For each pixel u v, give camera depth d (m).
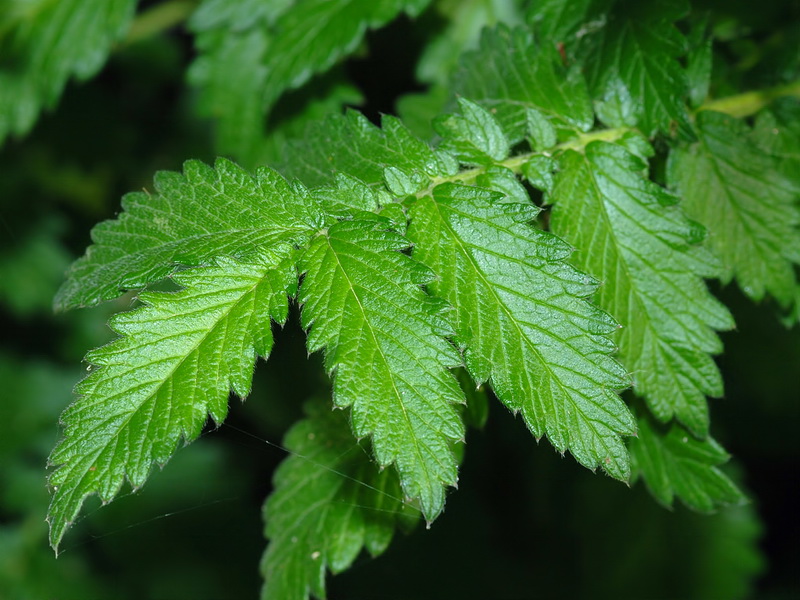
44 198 0.53
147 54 0.52
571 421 0.28
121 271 0.28
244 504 0.46
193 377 0.27
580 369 0.28
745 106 0.34
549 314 0.28
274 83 0.36
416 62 0.41
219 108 0.40
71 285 0.29
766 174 0.32
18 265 0.51
